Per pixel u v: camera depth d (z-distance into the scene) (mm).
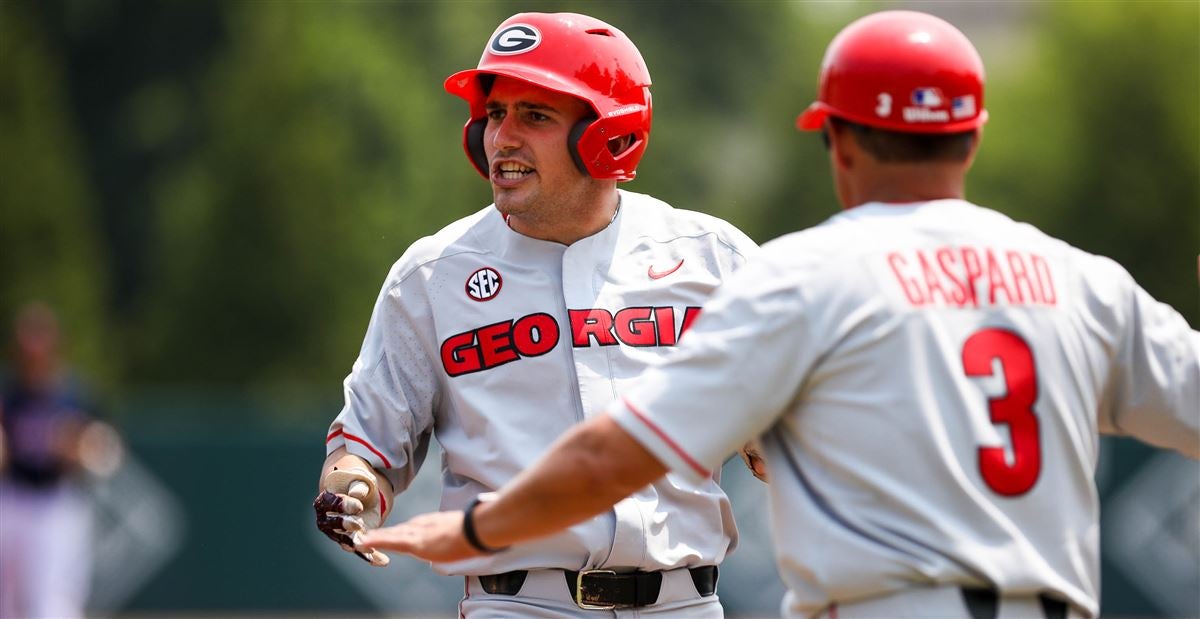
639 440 11055
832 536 11055
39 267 82938
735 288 11250
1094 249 102000
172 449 48500
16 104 84938
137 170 131750
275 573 48406
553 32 15242
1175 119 101125
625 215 15883
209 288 87938
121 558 48031
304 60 91000
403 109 115250
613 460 11125
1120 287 11891
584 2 146250
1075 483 11352
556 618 15016
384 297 15703
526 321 15312
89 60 132875
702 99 150625
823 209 110375
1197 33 102250
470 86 15812
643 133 15641
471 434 15422
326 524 14836
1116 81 102562
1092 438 11516
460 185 119438
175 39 133125
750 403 11031
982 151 107875
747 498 45594
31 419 37406
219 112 105500
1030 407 11148
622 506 14898
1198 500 46125
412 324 15570
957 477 10922
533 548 14984
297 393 87250
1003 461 11016
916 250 11273
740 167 150875
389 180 112000
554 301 15359
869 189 11719
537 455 15070
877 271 11141
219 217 88688
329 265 88625
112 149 131625
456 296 15469
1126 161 101812
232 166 89188
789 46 152000
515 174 15297
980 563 10844
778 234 111188
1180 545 46094
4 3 89000
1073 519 11281
